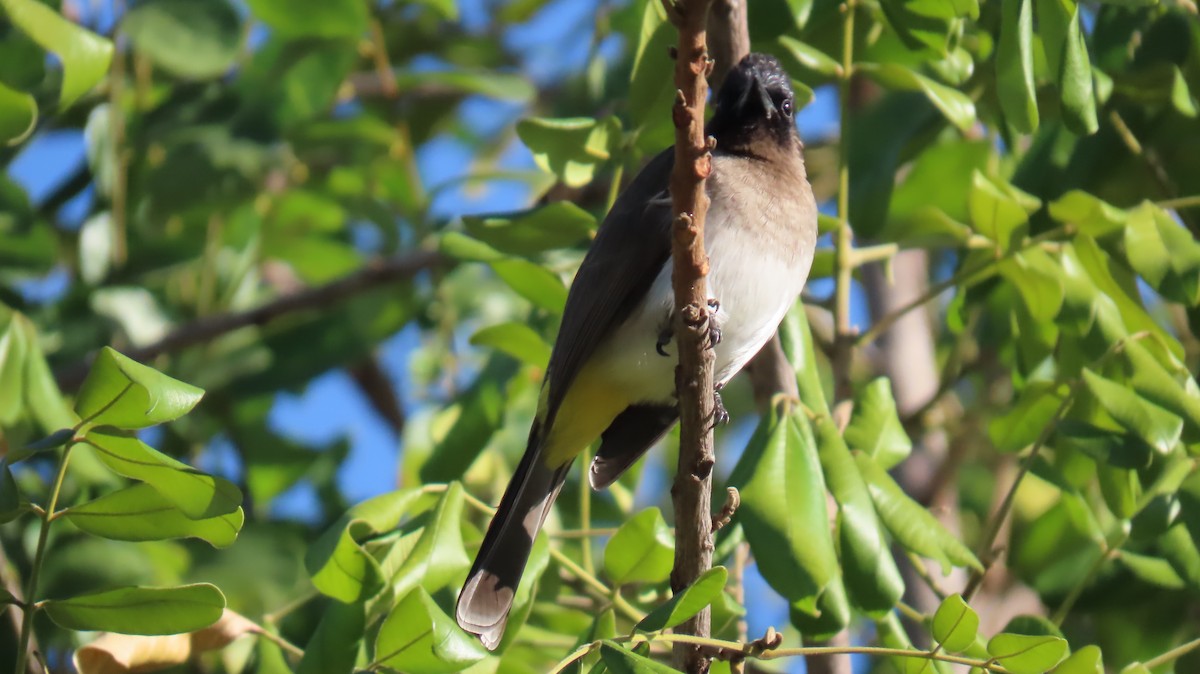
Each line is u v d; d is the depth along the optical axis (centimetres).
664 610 634
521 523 886
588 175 902
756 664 952
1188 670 982
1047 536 952
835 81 1060
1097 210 896
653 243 909
